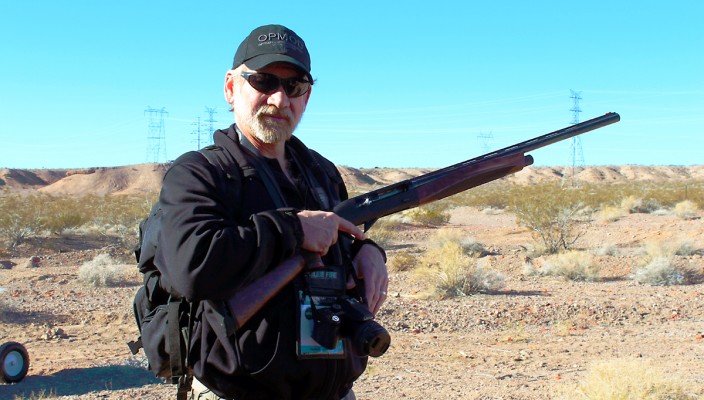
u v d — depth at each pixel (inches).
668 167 7027.6
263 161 106.1
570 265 711.7
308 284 98.4
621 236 1023.6
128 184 5477.4
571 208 1007.6
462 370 363.3
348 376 103.3
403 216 1504.7
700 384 295.0
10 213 1272.1
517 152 119.0
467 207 2100.1
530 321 506.3
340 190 124.0
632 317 515.5
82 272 720.3
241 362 95.4
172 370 99.2
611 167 6998.0
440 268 632.4
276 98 104.0
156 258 96.0
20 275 769.6
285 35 106.0
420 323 495.5
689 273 700.0
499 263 800.3
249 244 91.1
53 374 354.0
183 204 93.9
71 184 5398.6
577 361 380.5
